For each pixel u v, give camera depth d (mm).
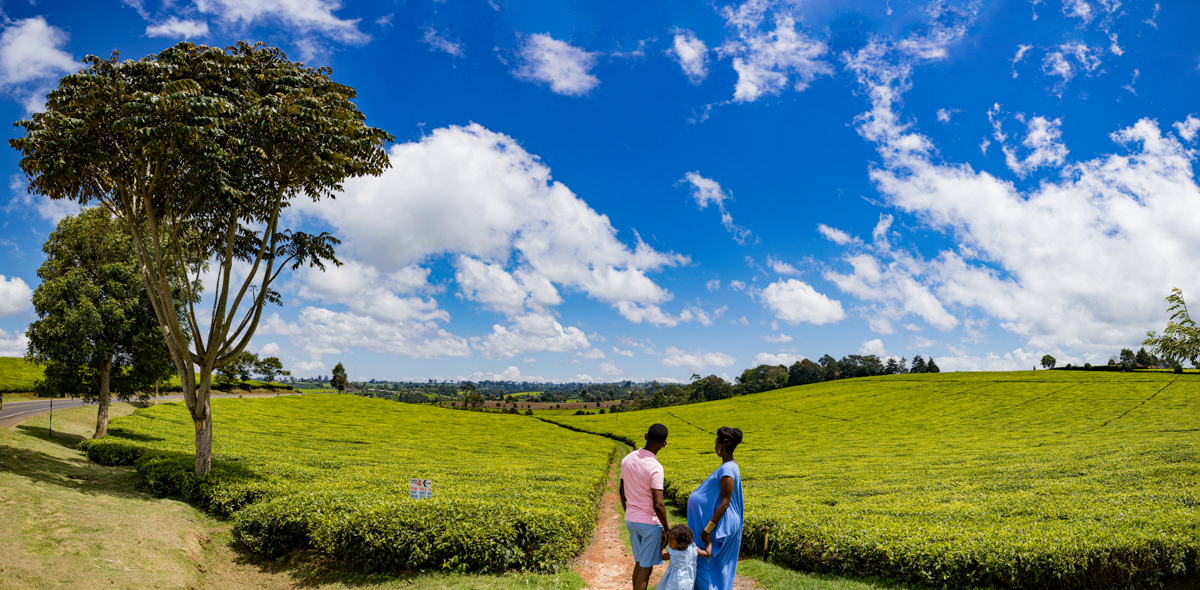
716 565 6418
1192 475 16234
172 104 13875
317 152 16062
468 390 163125
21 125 14398
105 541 9641
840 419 56531
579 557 11750
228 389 85688
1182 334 9570
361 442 34219
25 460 16062
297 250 18047
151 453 19406
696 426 56250
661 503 6727
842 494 17422
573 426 61875
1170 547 8836
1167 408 43125
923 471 22141
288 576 10375
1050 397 56250
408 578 9656
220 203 15453
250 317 17688
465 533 10125
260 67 16594
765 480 21719
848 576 10141
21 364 56562
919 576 9508
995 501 14312
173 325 15891
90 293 22719
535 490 16531
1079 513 11852
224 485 14812
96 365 24219
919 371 141625
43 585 7625
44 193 15156
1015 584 8836
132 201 16500
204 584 9672
